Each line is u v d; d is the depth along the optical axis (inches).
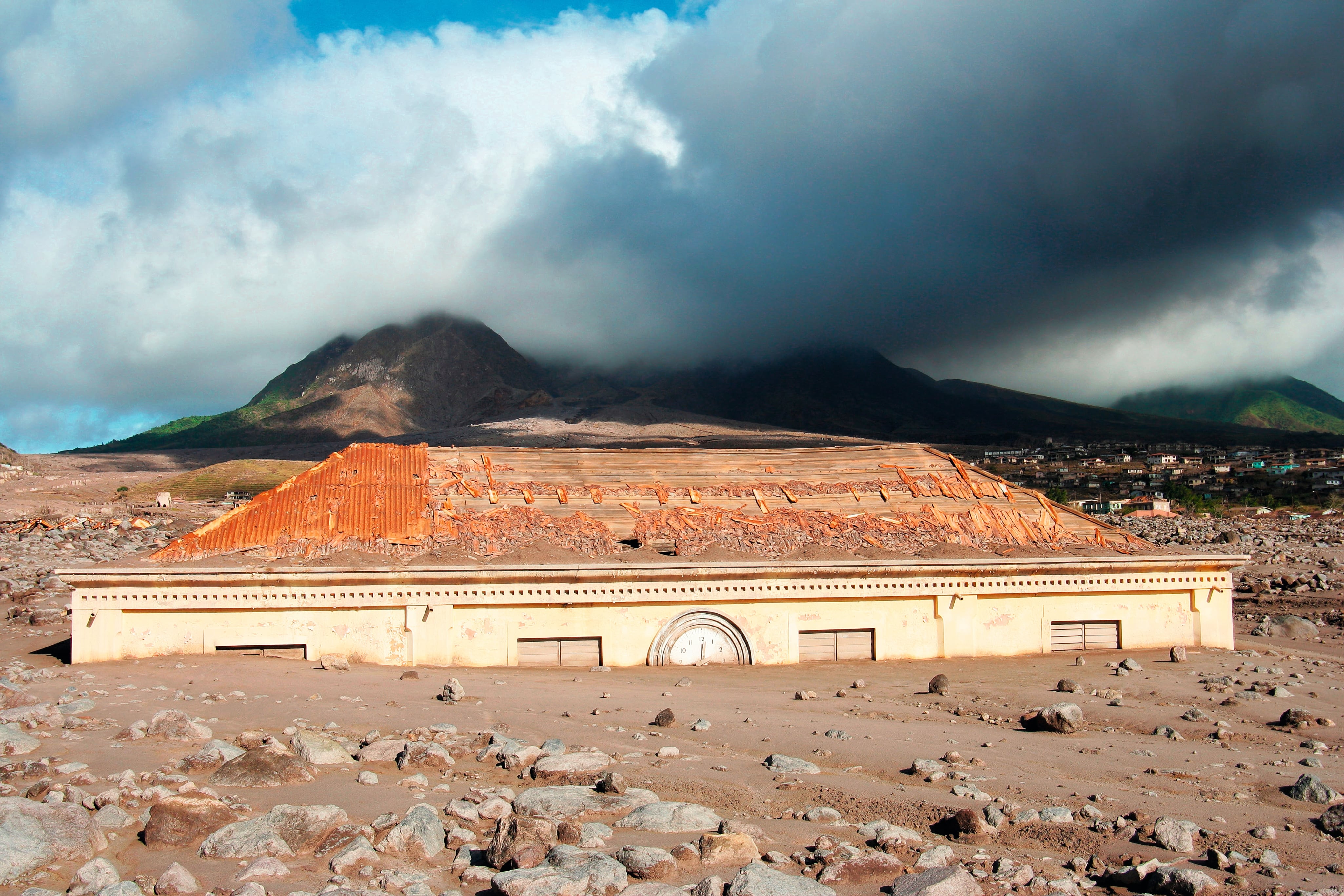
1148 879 363.6
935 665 1016.9
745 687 868.0
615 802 450.9
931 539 1119.6
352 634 935.7
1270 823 456.8
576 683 860.6
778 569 1012.5
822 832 426.6
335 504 1039.6
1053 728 674.2
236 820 402.0
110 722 600.1
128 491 5315.0
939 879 340.5
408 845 385.1
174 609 911.0
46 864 352.8
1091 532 1175.6
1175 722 713.0
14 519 3127.5
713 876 349.7
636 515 1098.7
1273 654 1114.1
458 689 728.3
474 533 1026.1
